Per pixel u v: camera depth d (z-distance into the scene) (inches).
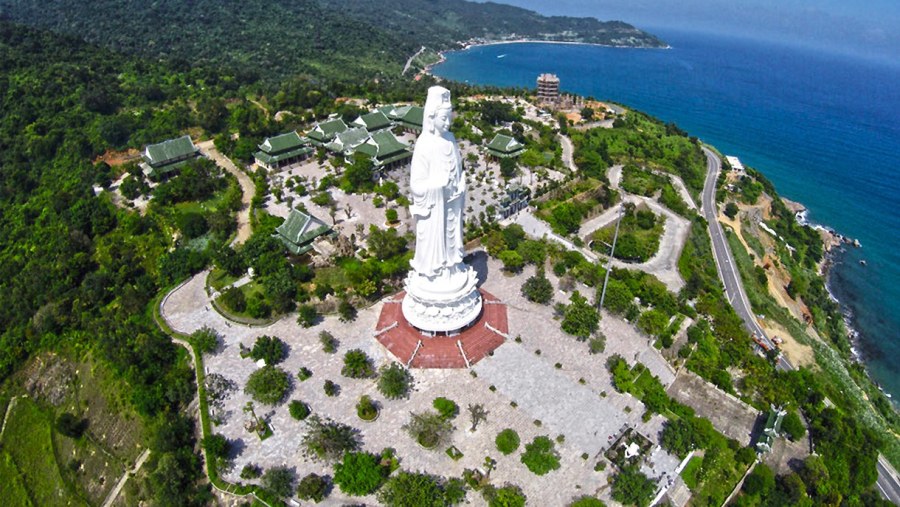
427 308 2874.0
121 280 3535.9
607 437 2476.6
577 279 3535.9
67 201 4367.6
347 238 3720.5
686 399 2807.6
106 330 3149.6
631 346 2994.6
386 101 7042.3
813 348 3983.8
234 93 6742.1
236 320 3125.0
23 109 5305.1
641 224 4537.4
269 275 3336.6
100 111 5669.3
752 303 4222.4
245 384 2706.7
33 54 6496.1
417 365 2805.1
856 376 3998.5
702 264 4370.1
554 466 2313.0
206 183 4458.7
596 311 3097.9
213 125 5703.7
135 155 5142.7
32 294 3590.1
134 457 2628.0
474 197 4608.8
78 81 5994.1
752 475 2401.6
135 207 4350.4
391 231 3818.9
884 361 4480.8
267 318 3139.8
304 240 3526.1
